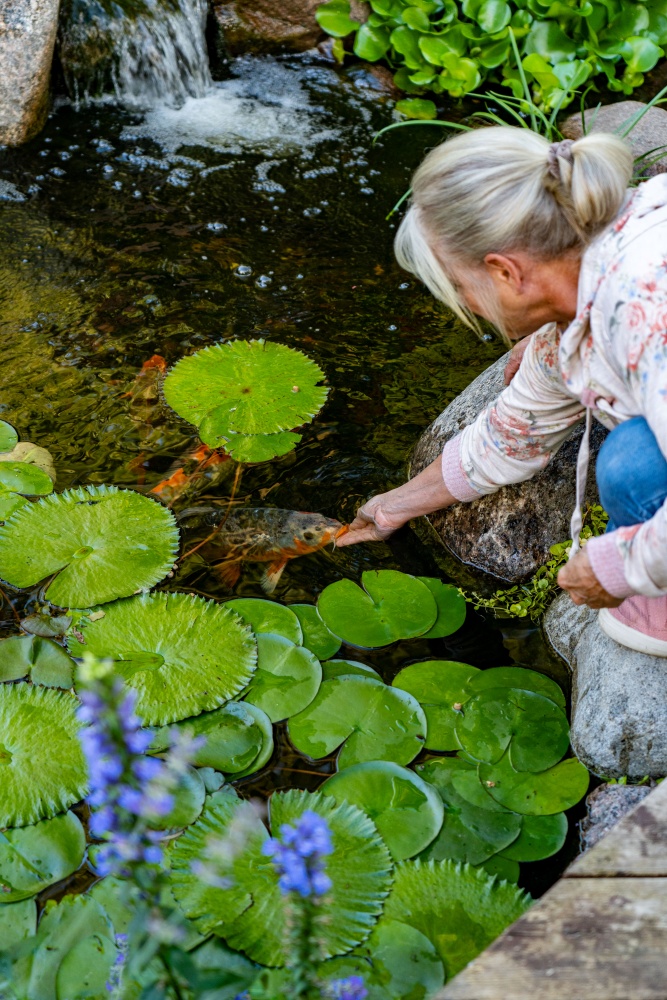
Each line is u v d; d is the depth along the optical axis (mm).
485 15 3641
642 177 2934
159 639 1771
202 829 1478
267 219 3080
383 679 1784
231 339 2594
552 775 1616
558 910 1104
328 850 1034
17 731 1588
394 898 1401
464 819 1536
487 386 2135
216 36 3883
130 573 1895
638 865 1159
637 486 1414
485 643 1889
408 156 3420
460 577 2037
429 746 1641
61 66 3518
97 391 2398
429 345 2605
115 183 3205
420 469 2166
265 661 1762
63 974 1288
